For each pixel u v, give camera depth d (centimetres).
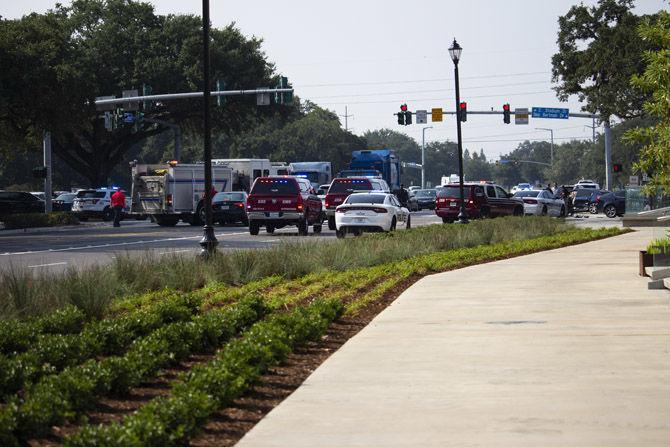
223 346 3033
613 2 15538
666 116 4184
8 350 2764
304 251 6041
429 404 2170
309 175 18000
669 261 4681
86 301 3772
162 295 4597
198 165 13738
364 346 3011
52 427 1997
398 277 5312
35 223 13362
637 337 3127
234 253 5750
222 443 1886
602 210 15888
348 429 1952
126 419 1780
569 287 4781
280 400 2262
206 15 6066
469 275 5541
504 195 13275
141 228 13188
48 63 14462
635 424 1961
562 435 1877
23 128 15062
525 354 2825
